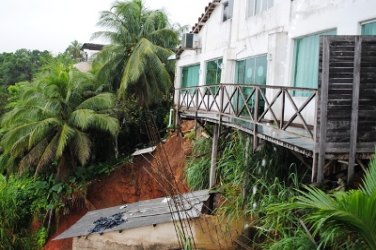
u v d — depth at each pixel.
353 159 5.79
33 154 16.73
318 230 4.88
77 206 16.97
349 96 5.77
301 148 6.28
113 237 9.89
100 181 17.91
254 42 12.19
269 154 8.72
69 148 17.38
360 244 4.76
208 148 12.92
